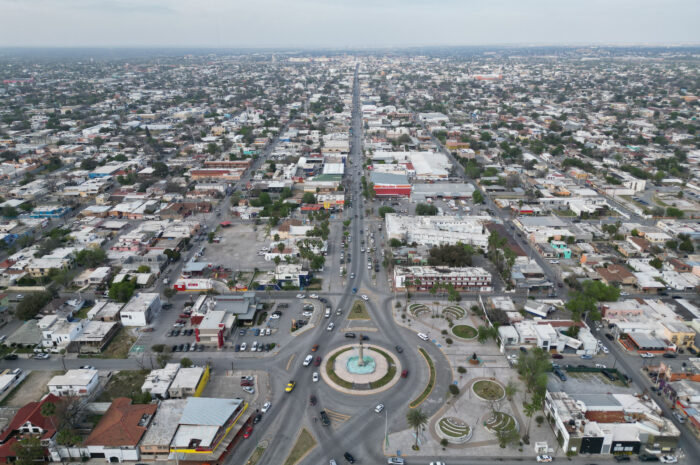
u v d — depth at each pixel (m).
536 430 156.38
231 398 169.50
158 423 152.50
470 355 194.25
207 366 181.38
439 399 169.12
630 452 146.25
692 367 179.62
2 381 175.12
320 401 168.75
